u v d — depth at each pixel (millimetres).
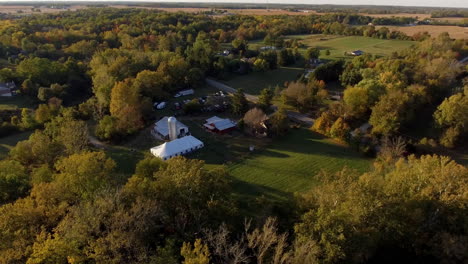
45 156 70812
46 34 180250
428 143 81500
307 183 67938
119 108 94750
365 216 41469
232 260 39188
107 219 40188
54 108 97438
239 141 88000
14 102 113938
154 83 114438
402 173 49656
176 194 46125
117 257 35625
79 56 164250
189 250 35906
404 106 90000
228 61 152625
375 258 44750
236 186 66500
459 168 46156
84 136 78312
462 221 42094
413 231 43094
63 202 46500
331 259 36562
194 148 81938
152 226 41906
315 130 93625
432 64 118188
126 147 84375
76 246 37000
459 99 84875
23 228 41031
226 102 113125
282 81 143875
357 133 82812
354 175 48281
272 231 41875
